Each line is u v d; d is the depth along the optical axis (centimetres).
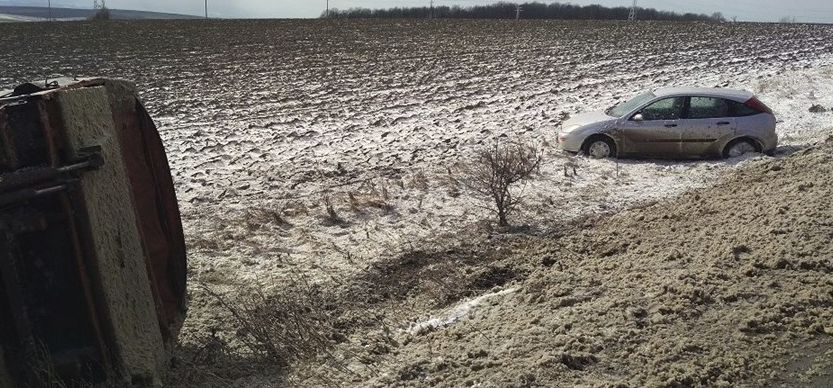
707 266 626
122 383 458
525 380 456
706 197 1004
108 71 3045
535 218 984
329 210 1012
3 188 395
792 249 630
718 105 1307
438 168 1298
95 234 439
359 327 645
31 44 4316
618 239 832
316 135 1681
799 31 5375
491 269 764
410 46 4338
